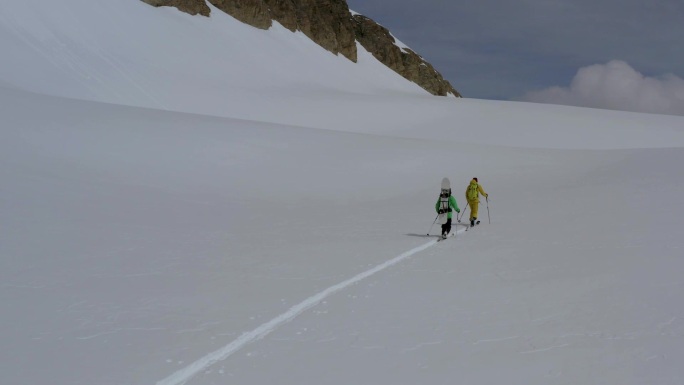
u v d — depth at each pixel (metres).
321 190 20.39
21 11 50.59
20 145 19.89
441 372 4.77
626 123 53.59
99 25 58.75
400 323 6.20
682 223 11.47
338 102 59.50
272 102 56.22
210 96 52.56
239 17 88.62
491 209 16.06
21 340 5.70
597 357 4.90
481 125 52.47
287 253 10.42
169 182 19.36
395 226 13.97
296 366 5.00
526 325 5.94
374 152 26.48
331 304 7.04
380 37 125.56
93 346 5.53
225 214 15.42
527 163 25.17
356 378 4.70
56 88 40.81
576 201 15.94
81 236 11.29
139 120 26.83
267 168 22.77
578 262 8.73
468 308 6.70
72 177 17.73
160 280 8.32
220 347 5.47
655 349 5.01
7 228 11.40
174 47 65.12
